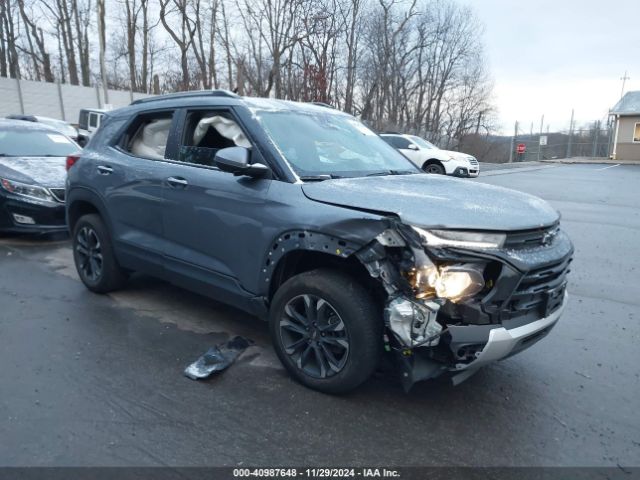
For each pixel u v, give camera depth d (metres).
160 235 4.14
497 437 2.88
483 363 2.78
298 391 3.26
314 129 3.99
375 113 32.88
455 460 2.67
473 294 2.66
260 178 3.44
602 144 41.38
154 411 3.00
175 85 30.61
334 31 22.91
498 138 49.59
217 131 3.89
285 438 2.79
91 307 4.62
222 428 2.86
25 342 3.86
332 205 3.03
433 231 2.63
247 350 3.84
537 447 2.80
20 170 7.09
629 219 10.59
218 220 3.61
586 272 6.53
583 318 4.86
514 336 2.73
